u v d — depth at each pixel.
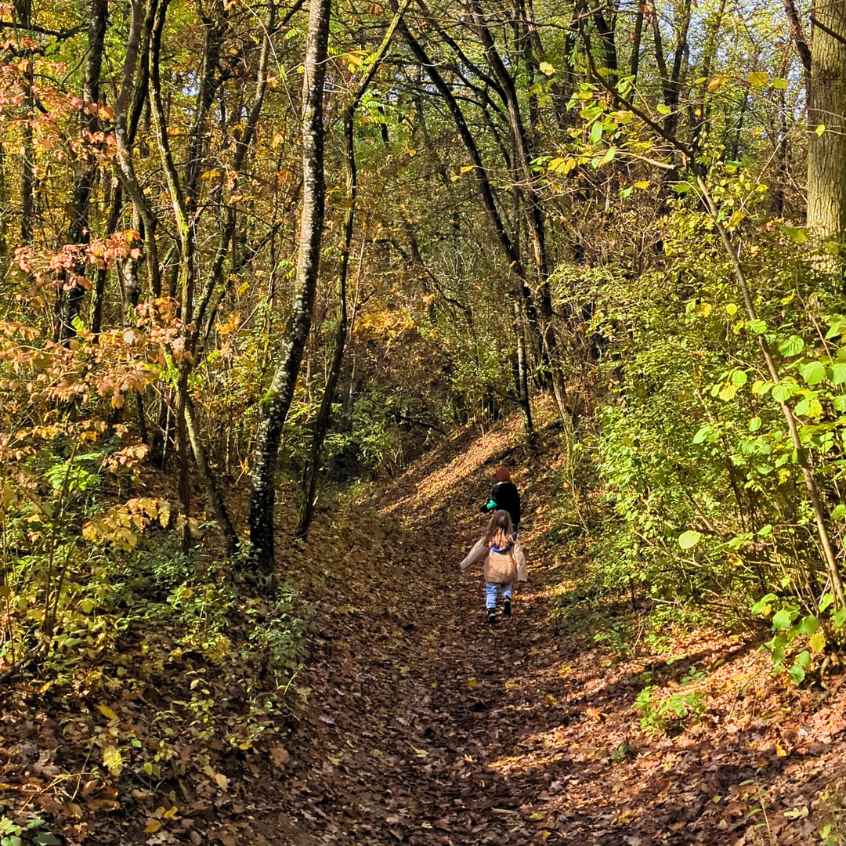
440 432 29.00
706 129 9.48
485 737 7.21
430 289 22.75
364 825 5.52
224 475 12.27
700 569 6.52
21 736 4.62
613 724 6.67
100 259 6.16
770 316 5.79
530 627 10.32
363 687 8.00
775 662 4.29
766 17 14.41
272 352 12.57
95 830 4.19
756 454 5.42
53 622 5.39
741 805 4.64
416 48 15.94
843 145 7.34
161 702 5.73
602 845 4.97
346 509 15.77
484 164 21.53
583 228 11.46
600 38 15.20
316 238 8.80
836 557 5.30
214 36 11.24
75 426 5.62
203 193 11.73
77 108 7.56
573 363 12.70
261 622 7.65
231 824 4.82
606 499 7.84
